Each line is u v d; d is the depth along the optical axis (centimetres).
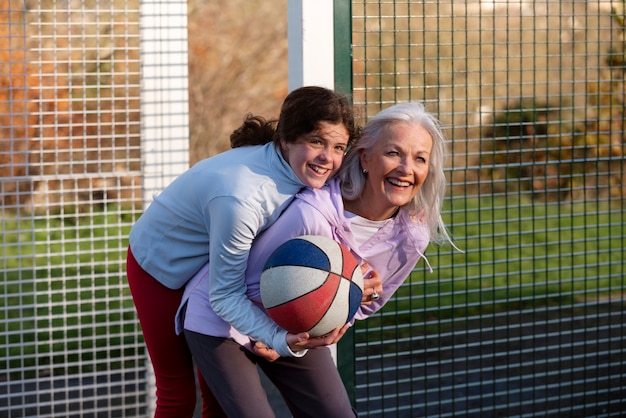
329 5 398
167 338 354
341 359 426
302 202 321
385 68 934
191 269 343
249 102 1184
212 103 1171
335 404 345
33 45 800
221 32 1175
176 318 346
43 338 665
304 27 395
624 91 505
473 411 552
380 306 370
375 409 562
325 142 312
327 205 324
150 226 345
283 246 320
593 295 831
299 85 400
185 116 444
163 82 440
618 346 695
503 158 1052
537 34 1023
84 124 443
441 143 336
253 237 316
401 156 326
